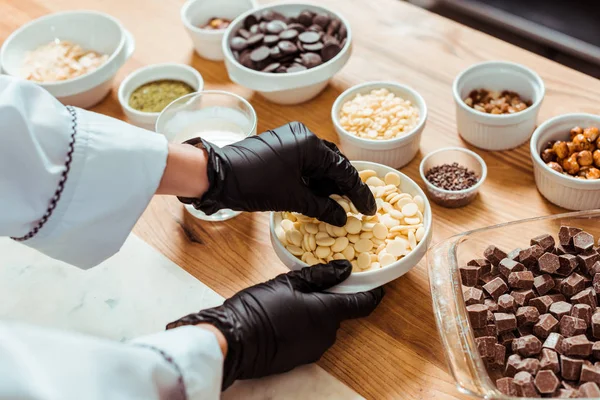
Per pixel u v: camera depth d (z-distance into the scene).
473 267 0.87
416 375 0.82
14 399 0.52
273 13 1.26
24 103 0.73
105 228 0.79
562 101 1.13
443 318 0.79
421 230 0.89
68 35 1.33
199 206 0.85
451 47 1.26
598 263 0.84
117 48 1.25
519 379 0.75
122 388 0.58
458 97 1.07
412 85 1.21
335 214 0.88
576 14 1.79
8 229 0.75
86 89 1.19
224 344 0.77
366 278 0.85
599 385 0.73
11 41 1.28
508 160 1.07
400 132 1.05
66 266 0.98
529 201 1.01
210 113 1.08
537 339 0.79
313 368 0.84
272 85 1.14
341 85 1.23
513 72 1.10
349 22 1.34
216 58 1.32
